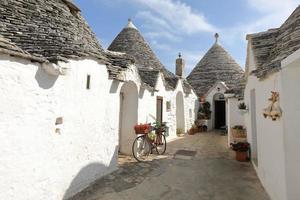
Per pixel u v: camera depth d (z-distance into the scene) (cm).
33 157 380
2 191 329
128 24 1677
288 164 385
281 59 404
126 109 883
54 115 427
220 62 2067
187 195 506
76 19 667
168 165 750
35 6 562
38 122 389
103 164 615
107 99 631
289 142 388
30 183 375
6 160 334
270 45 664
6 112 334
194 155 907
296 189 378
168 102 1302
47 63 392
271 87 466
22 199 360
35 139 383
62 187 452
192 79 2064
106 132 629
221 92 1798
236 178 620
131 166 725
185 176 636
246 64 832
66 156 464
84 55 488
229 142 1084
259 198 488
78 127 503
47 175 410
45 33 505
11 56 339
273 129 454
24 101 362
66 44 485
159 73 1137
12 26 487
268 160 497
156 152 954
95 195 492
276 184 435
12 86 342
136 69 827
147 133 852
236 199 485
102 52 715
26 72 364
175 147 1074
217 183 581
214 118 1838
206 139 1327
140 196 496
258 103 607
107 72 627
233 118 1105
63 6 643
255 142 779
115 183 568
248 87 825
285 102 394
